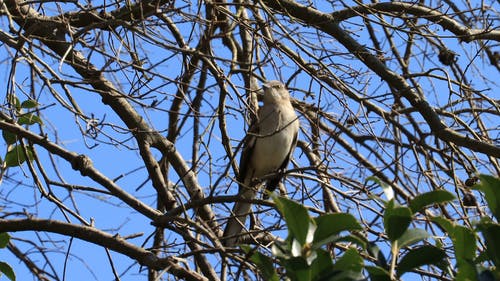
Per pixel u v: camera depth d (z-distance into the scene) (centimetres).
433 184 1152
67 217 1012
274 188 1230
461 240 590
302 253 561
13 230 968
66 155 1032
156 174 1169
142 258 930
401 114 1257
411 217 557
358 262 576
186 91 1230
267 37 1169
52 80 951
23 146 1005
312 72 1146
